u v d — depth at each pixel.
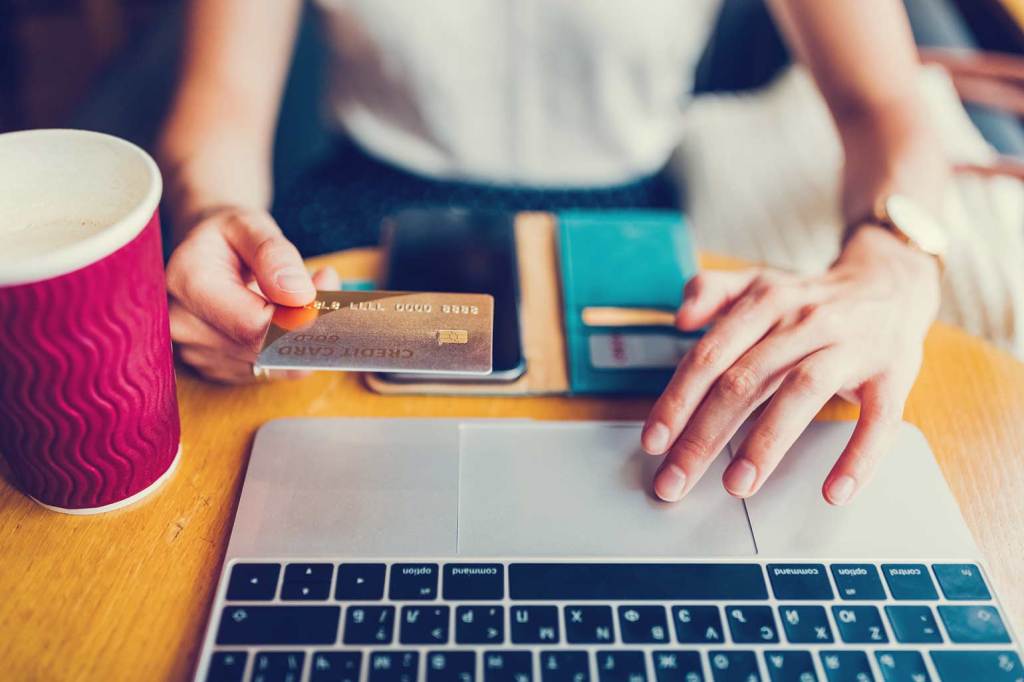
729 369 0.51
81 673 0.39
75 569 0.43
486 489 0.48
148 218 0.37
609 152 1.07
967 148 1.16
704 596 0.42
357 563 0.43
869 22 0.85
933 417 0.55
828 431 0.52
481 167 1.07
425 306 0.49
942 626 0.42
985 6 1.38
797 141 1.24
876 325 0.55
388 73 1.01
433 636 0.40
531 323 0.61
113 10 2.10
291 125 1.40
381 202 1.01
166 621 0.41
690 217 1.12
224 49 0.84
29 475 0.43
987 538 0.47
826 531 0.46
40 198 0.40
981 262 1.01
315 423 0.52
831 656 0.40
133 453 0.43
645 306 0.62
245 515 0.45
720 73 1.45
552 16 0.95
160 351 0.41
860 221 0.68
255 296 0.50
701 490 0.48
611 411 0.54
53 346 0.36
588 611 0.41
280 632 0.40
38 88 2.07
